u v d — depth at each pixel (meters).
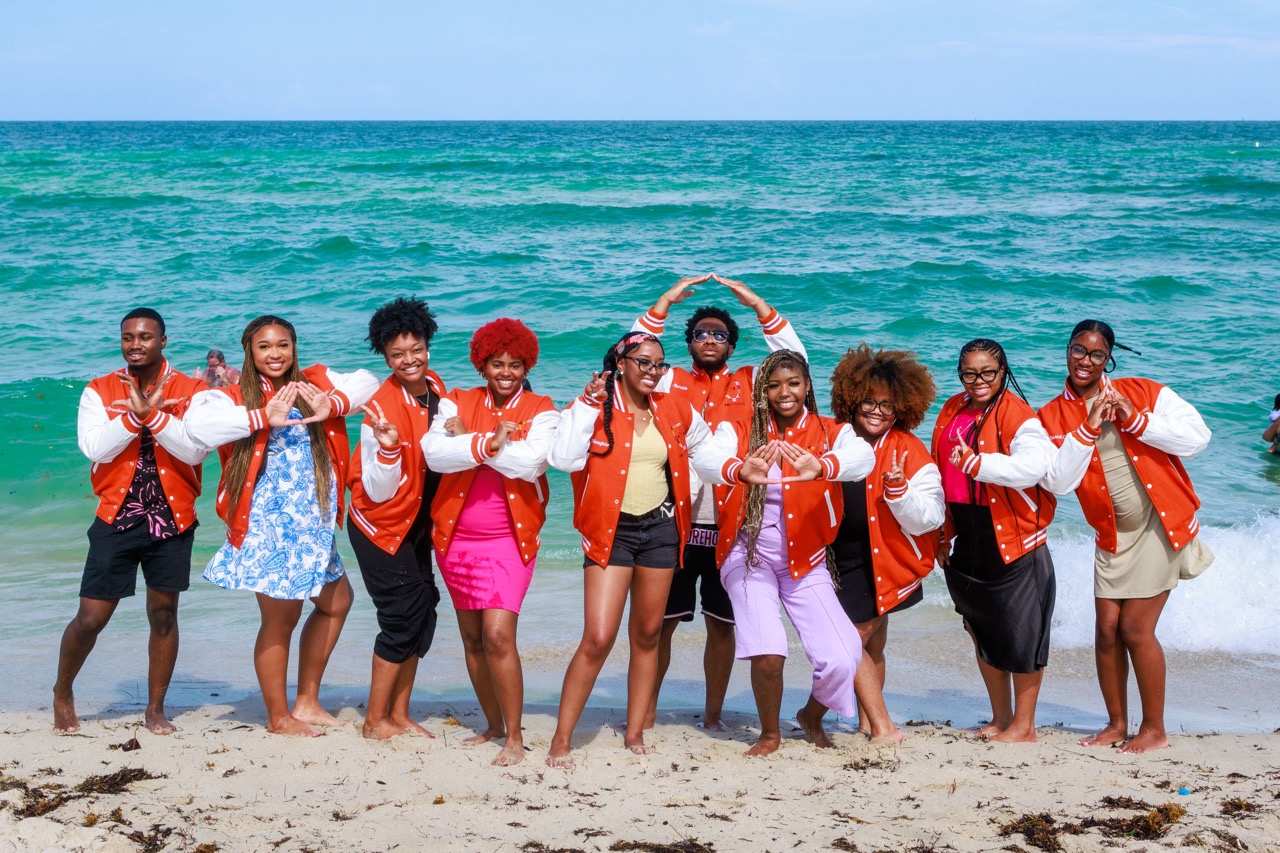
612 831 3.92
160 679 5.03
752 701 6.25
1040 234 28.64
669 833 3.91
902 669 6.78
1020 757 4.88
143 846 3.73
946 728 5.55
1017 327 17.55
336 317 18.39
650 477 4.54
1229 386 14.33
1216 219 32.03
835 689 4.63
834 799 4.30
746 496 4.67
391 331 4.61
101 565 4.79
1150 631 5.00
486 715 5.08
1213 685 6.56
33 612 7.38
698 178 47.16
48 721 5.20
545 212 32.38
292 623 4.86
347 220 30.81
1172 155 70.31
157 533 4.82
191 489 4.88
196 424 4.57
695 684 6.57
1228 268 23.14
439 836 3.85
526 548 4.63
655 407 4.55
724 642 5.42
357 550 4.84
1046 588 5.04
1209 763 4.84
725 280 5.67
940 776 4.58
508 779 4.45
